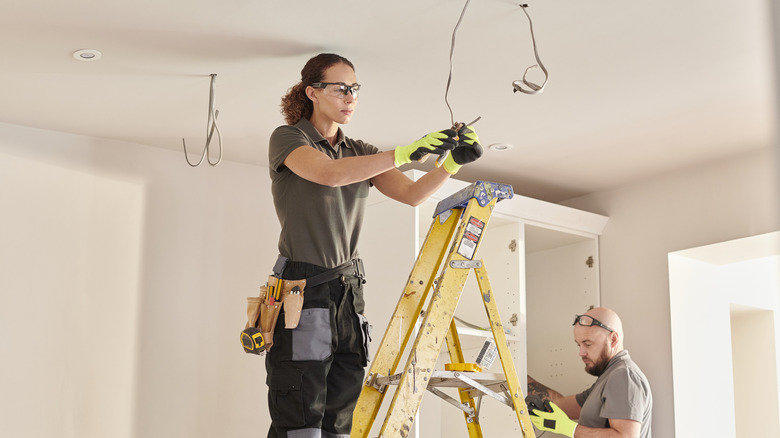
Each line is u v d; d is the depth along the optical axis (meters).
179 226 3.71
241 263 3.82
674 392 3.82
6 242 3.32
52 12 2.47
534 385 4.11
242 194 3.90
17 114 3.32
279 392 2.15
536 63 2.82
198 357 3.63
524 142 3.62
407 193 2.35
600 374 3.63
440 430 4.02
